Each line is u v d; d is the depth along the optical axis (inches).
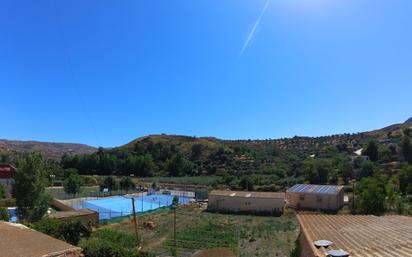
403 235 556.4
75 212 1705.2
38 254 592.7
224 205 2361.0
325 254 459.8
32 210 1366.9
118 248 962.7
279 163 4404.5
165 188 3535.9
